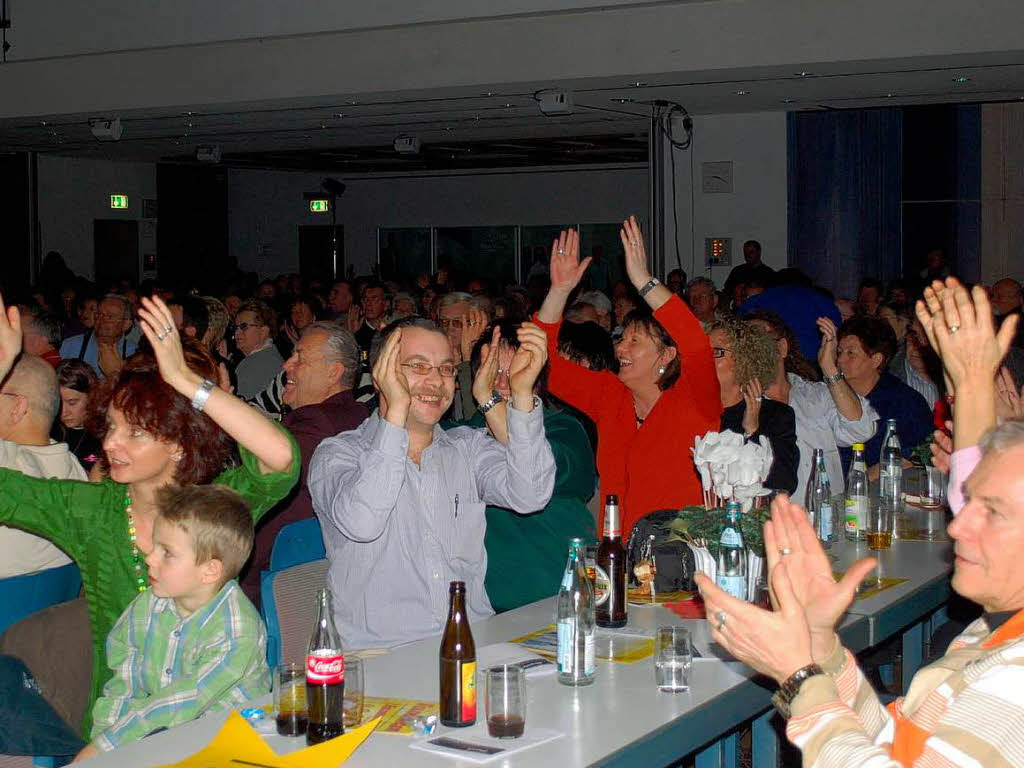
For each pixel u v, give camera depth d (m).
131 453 2.78
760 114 12.20
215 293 17.20
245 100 11.03
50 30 11.76
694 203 12.43
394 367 3.00
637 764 2.16
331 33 10.51
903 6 8.82
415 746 2.14
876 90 10.68
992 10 8.61
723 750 3.19
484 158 17.86
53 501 2.86
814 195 12.16
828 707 1.75
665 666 2.45
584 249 19.11
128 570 2.84
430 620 3.16
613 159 18.03
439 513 3.22
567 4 9.67
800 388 4.81
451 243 20.12
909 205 12.08
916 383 6.55
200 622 2.58
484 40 9.99
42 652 2.79
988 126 11.81
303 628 3.14
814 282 12.24
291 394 4.64
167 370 2.75
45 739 2.52
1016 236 11.89
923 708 1.85
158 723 2.46
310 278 18.78
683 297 11.64
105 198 17.94
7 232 16.95
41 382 3.51
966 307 2.37
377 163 18.75
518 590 3.58
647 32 9.52
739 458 3.16
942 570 3.57
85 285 12.46
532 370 3.22
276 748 2.19
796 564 1.95
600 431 4.18
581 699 2.41
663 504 3.84
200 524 2.53
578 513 3.70
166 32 11.21
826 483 4.09
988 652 1.82
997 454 1.83
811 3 9.04
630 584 3.31
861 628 3.02
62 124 12.88
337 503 3.04
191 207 19.31
